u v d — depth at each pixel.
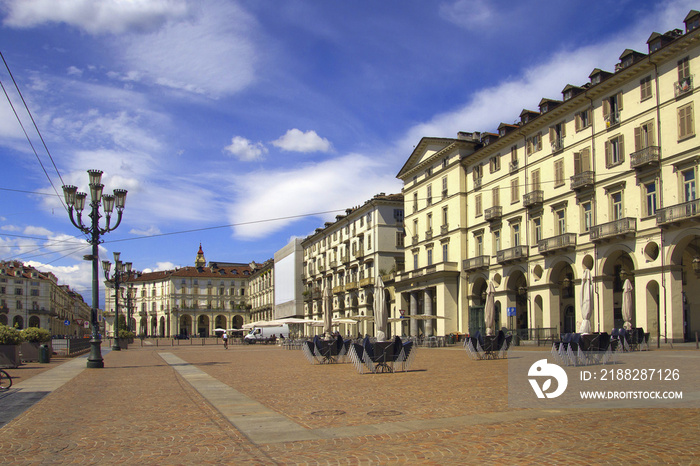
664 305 33.56
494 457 7.23
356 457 7.47
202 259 152.12
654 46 35.69
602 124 39.12
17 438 9.21
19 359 26.33
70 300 172.25
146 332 142.12
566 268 44.06
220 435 9.13
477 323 51.81
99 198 25.08
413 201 64.12
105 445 8.59
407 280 61.81
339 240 82.69
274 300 111.38
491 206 51.28
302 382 17.25
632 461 6.85
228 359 31.75
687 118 32.94
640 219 35.66
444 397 12.84
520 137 47.75
